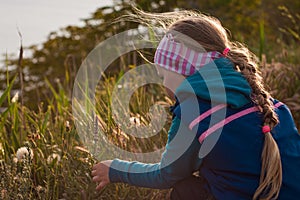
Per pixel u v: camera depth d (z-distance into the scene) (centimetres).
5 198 306
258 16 830
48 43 778
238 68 262
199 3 768
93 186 318
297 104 463
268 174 247
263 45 613
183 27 264
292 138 264
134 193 324
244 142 250
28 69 764
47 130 389
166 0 659
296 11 830
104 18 672
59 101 436
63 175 329
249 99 258
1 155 354
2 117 403
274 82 481
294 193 255
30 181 334
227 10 788
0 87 731
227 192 252
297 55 596
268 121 254
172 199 279
